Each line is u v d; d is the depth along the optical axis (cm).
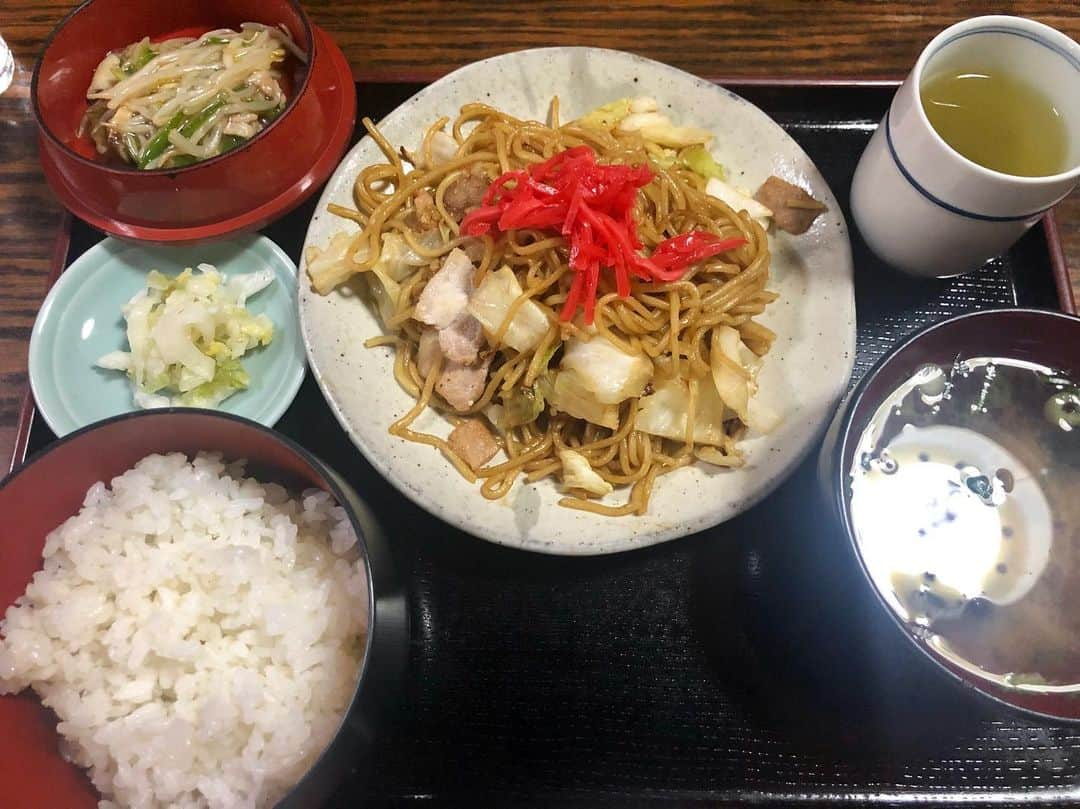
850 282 32
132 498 28
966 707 29
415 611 31
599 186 30
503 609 31
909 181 30
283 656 27
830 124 38
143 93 37
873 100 38
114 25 38
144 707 27
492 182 33
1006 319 27
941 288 35
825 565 27
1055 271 34
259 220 35
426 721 29
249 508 29
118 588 28
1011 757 28
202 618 28
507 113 36
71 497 29
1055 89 31
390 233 34
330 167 36
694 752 29
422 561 31
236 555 28
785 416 31
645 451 32
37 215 37
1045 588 26
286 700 27
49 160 36
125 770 26
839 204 37
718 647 30
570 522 30
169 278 36
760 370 33
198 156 37
